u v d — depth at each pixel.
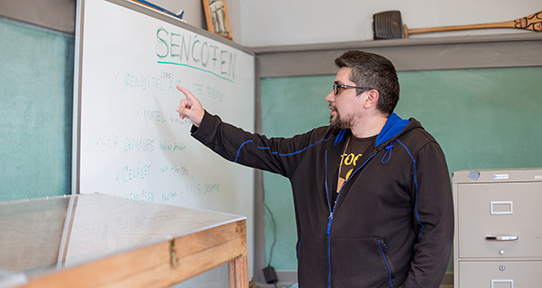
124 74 1.37
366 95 1.23
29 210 0.89
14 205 0.92
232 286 0.89
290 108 2.41
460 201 1.53
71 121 1.30
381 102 1.23
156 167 1.52
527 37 2.12
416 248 1.11
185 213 0.92
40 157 1.21
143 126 1.46
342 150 1.29
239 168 2.16
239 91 2.15
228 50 2.03
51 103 1.23
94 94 1.26
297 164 1.38
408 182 1.13
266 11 2.55
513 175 1.49
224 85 1.99
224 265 0.87
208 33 1.85
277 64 2.40
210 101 1.87
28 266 0.60
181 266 0.72
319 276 1.19
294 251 2.38
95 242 0.69
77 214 0.88
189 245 0.74
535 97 2.15
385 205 1.14
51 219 0.84
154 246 0.66
